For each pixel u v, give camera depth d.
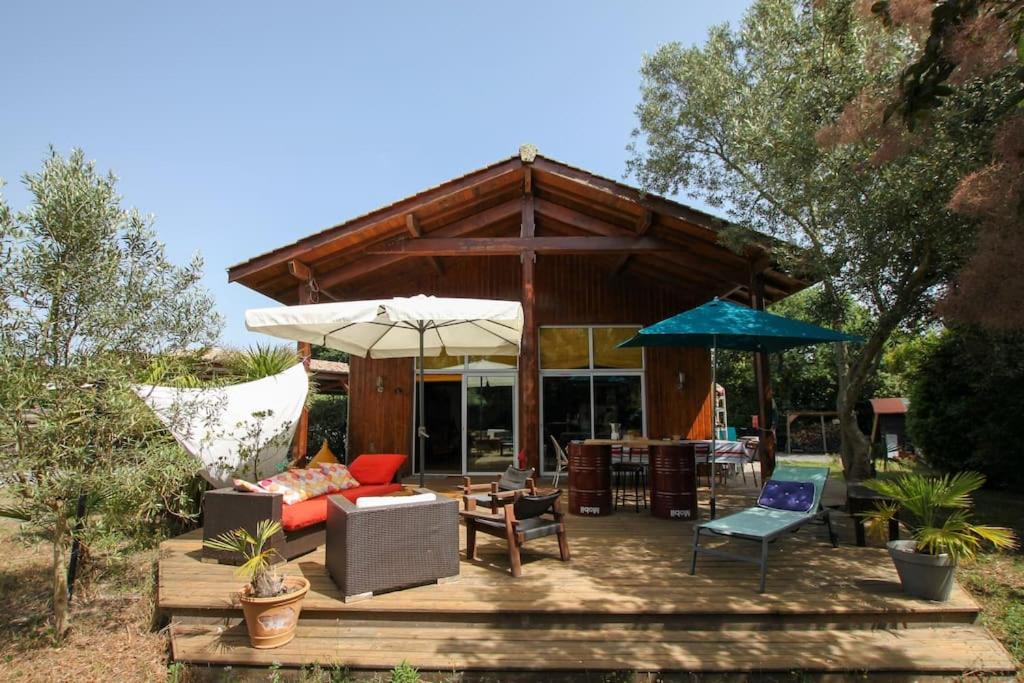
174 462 4.13
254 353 8.27
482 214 9.12
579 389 11.12
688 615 3.74
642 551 5.19
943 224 4.98
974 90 4.24
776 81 6.50
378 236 8.97
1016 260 3.43
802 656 3.40
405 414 11.16
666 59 7.95
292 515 5.02
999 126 3.55
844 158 5.43
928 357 10.31
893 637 3.65
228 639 3.74
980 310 3.73
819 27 5.82
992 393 9.01
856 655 3.42
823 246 6.20
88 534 4.19
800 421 22.27
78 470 3.73
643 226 8.36
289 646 3.63
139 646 4.00
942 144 4.61
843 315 6.97
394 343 8.38
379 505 4.22
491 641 3.61
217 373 8.16
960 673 3.32
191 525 6.69
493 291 11.35
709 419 10.98
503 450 11.12
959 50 3.00
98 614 4.56
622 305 11.26
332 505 4.44
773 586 4.19
